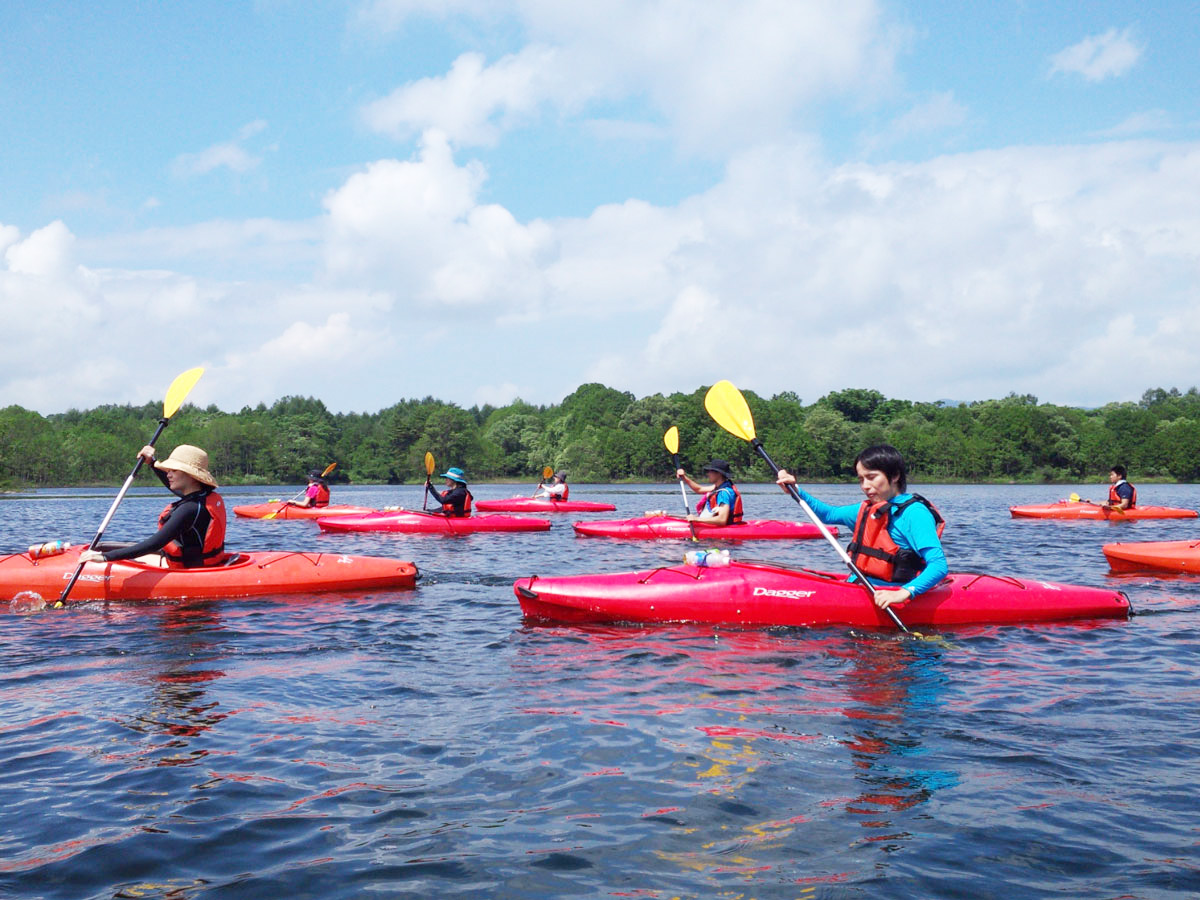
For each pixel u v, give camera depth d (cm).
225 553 756
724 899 236
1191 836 271
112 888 244
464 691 438
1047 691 435
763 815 290
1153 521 1792
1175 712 399
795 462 7281
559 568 944
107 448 6606
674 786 314
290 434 7819
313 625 605
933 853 262
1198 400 10544
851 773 326
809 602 595
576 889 243
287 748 355
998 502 3341
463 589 780
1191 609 673
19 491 5422
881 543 592
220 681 457
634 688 443
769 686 445
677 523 1344
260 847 269
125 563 706
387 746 357
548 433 8288
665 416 7575
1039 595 623
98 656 511
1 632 575
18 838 274
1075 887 241
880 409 9325
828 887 242
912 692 434
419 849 267
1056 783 314
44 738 366
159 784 317
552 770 330
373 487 6938
